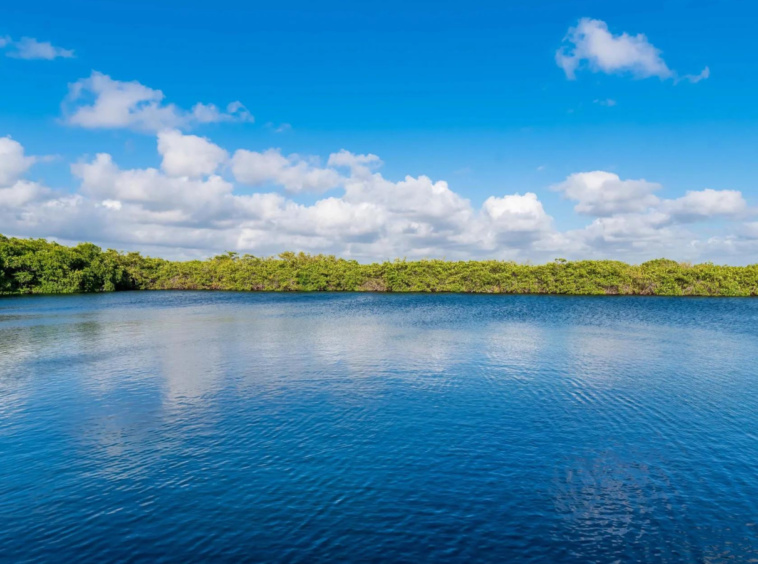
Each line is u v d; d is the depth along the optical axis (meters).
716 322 54.50
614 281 109.00
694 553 10.63
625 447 16.34
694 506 12.56
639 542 11.02
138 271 138.50
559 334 43.50
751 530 11.48
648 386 24.27
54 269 114.69
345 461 15.12
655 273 110.44
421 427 18.16
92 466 14.87
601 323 53.09
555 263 116.44
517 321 55.03
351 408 20.47
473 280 121.25
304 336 42.00
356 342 38.38
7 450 16.17
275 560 10.31
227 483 13.67
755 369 28.38
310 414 19.66
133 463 15.05
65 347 36.09
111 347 36.03
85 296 105.88
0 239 115.25
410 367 28.58
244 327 48.97
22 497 13.00
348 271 131.25
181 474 14.27
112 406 20.84
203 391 23.17
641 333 44.44
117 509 12.34
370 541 10.96
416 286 125.50
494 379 25.66
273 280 133.38
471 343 37.84
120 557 10.45
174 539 11.06
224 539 11.05
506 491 13.28
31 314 63.31
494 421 18.88
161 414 19.75
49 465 14.96
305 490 13.28
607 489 13.41
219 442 16.70
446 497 12.91
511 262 123.44
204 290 136.88
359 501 12.70
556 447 16.31
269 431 17.75
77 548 10.77
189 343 37.97
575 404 21.12
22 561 10.30
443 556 10.48
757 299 96.00
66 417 19.45
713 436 17.39
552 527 11.57
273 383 24.67
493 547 10.79
